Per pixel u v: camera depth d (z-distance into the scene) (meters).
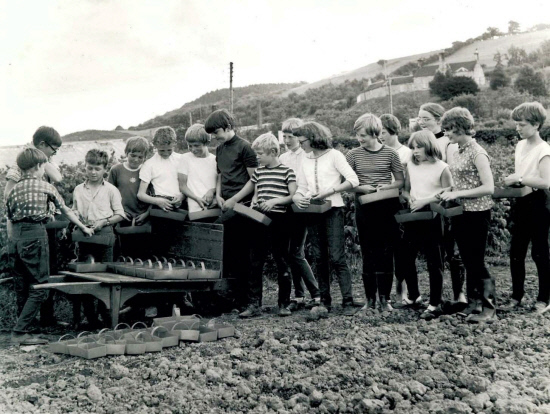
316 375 3.97
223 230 6.18
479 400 3.43
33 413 3.55
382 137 6.29
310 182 6.03
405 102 93.94
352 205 8.42
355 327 5.15
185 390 3.84
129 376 4.18
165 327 5.20
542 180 5.25
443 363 4.12
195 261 6.40
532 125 5.38
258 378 4.02
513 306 5.68
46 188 5.46
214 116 6.48
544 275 5.53
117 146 12.78
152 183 6.64
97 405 3.67
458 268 5.86
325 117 89.94
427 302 6.18
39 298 5.36
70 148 12.35
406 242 5.79
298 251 6.43
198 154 6.68
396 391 3.64
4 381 4.13
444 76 89.00
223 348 4.82
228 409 3.57
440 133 6.14
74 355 4.72
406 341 4.66
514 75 79.62
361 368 4.07
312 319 5.75
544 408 3.30
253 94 127.44
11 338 5.44
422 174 5.62
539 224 5.46
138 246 6.73
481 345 4.49
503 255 9.27
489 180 5.16
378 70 134.75
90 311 6.08
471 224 5.25
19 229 5.37
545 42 90.06
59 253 6.95
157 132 6.57
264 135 6.15
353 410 3.43
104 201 6.24
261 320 5.90
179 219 6.37
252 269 6.21
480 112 68.75
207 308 6.62
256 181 6.30
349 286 6.12
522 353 4.26
